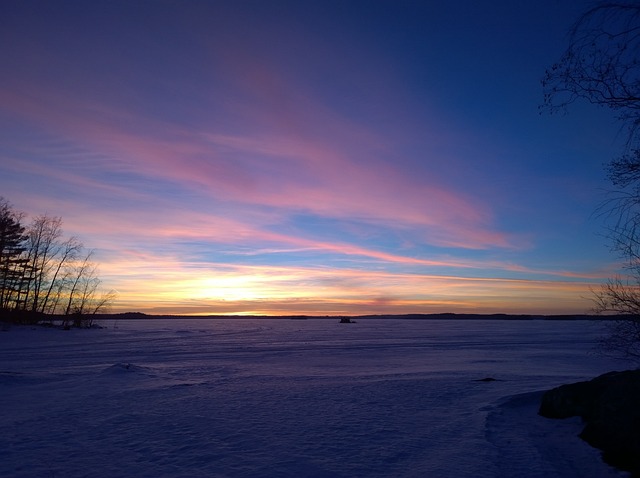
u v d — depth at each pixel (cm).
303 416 1103
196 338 5138
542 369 2169
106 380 1691
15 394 1405
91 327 6938
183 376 1858
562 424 1041
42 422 1037
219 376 1862
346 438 904
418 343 4353
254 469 720
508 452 816
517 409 1222
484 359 2722
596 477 715
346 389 1509
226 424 1019
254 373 1977
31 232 6316
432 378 1788
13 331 5250
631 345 1007
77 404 1248
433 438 905
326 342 4472
